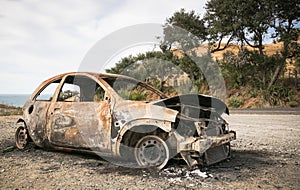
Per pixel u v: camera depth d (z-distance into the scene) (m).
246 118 13.59
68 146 5.31
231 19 27.81
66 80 5.80
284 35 25.98
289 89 24.92
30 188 3.80
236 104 24.53
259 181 4.11
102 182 4.03
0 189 3.76
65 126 5.30
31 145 6.61
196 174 4.40
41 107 5.84
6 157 5.60
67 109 5.32
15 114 19.16
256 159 5.52
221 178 4.23
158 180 4.11
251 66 28.53
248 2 26.31
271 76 27.41
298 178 4.27
